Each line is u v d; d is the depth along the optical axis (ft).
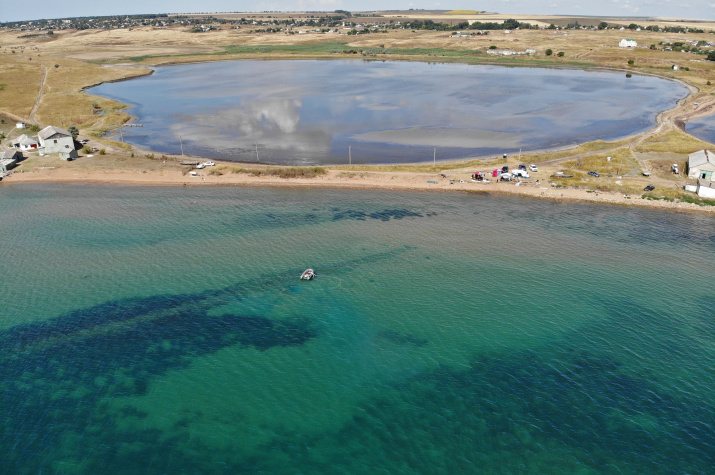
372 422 192.85
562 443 182.60
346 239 347.56
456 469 172.35
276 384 212.64
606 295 276.21
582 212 389.19
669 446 181.37
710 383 211.61
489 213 389.80
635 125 649.61
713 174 430.61
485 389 208.85
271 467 173.47
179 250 334.03
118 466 174.91
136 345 238.89
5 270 309.01
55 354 233.14
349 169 488.85
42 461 177.37
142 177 481.87
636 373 217.36
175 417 195.62
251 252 329.93
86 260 321.52
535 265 309.63
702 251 324.39
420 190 440.04
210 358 229.04
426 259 318.45
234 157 538.88
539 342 238.27
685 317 256.11
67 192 449.48
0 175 489.67
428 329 248.52
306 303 271.90
